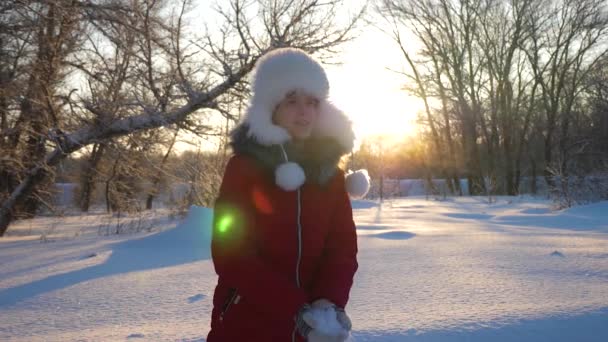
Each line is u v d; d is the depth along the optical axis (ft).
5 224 42.06
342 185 6.50
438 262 17.89
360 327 10.19
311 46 37.78
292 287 5.41
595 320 10.23
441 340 9.58
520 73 119.24
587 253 19.58
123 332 10.97
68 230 43.68
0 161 42.91
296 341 5.74
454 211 55.31
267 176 5.88
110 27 40.40
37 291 15.67
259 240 5.86
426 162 122.31
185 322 11.53
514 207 59.77
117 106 39.17
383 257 19.43
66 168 46.68
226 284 5.97
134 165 46.93
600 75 106.42
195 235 26.81
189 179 44.80
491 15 113.09
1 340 11.00
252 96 6.20
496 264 17.21
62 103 40.04
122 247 25.34
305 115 6.16
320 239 6.12
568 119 110.93
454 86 112.57
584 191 52.90
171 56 38.47
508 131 113.80
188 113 39.24
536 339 9.61
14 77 40.34
